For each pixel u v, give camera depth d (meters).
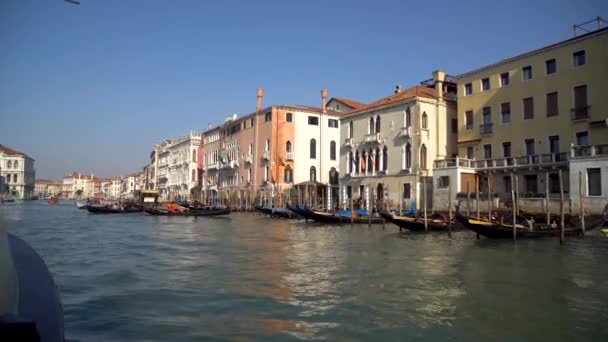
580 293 10.25
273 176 47.84
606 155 22.47
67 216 44.44
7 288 2.46
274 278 11.77
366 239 21.33
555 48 27.42
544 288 10.75
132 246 18.55
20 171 101.25
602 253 16.33
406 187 34.09
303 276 12.04
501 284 11.15
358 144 39.03
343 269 13.09
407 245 18.84
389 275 12.20
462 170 30.03
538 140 28.14
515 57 29.73
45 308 3.08
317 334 7.50
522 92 29.22
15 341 2.15
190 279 11.62
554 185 26.66
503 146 30.31
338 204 42.28
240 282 11.27
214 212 41.78
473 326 7.96
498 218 23.44
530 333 7.64
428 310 8.88
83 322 7.98
